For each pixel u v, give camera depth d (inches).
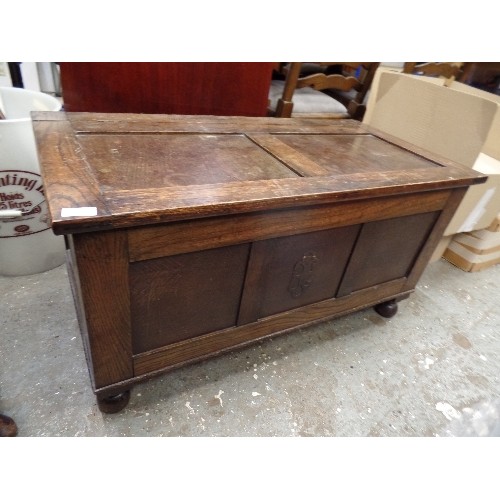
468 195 50.0
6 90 45.1
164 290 28.1
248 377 38.2
